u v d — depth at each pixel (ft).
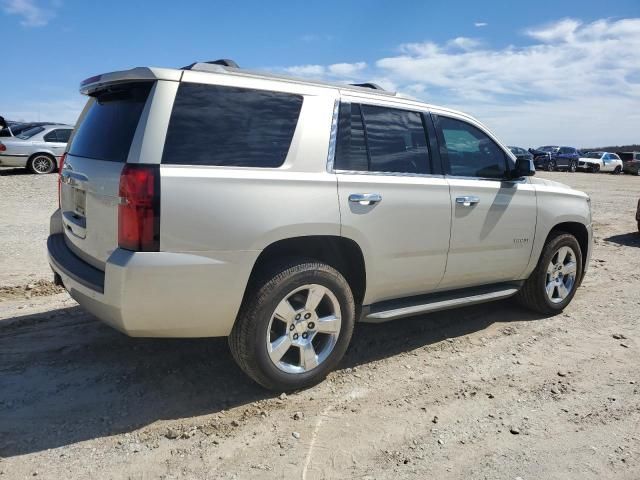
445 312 17.60
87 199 11.09
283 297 11.12
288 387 11.64
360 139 12.50
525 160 15.30
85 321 15.46
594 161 124.36
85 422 10.37
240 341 10.99
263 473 9.07
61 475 8.82
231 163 10.50
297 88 11.71
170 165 9.89
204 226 10.03
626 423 10.98
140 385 11.89
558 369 13.48
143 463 9.23
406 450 9.85
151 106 9.99
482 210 14.62
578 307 18.60
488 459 9.64
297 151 11.32
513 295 17.95
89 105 13.00
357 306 12.96
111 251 10.27
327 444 9.95
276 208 10.77
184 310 10.20
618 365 13.82
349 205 11.82
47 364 12.71
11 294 17.89
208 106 10.48
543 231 16.43
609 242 31.76
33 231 29.12
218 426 10.41
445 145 14.34
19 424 10.21
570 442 10.26
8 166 56.34
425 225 13.34
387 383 12.48
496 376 13.00
